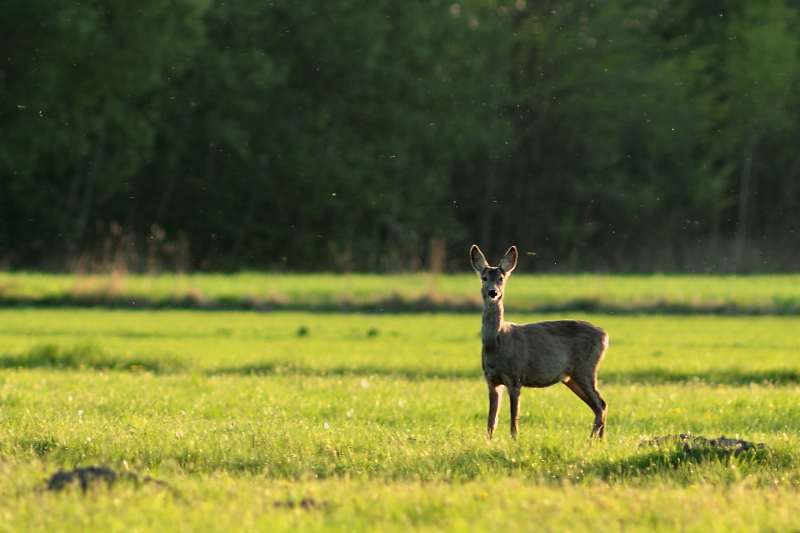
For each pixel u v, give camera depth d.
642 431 18.94
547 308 51.31
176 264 71.25
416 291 52.56
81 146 65.00
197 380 24.86
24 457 14.88
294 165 77.00
